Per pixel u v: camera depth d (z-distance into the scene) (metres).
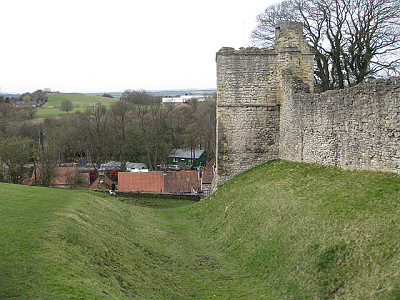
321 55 30.69
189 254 14.95
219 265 13.45
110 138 60.91
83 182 47.94
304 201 14.27
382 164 13.62
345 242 10.32
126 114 68.06
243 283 11.67
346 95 15.78
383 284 8.18
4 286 8.08
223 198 21.31
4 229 11.60
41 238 11.02
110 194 30.88
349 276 9.25
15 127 66.00
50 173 42.41
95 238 12.80
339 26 30.03
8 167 45.06
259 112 23.66
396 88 12.75
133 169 57.69
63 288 8.37
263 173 21.23
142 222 19.11
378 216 10.58
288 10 34.09
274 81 23.42
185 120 78.69
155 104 66.69
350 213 11.59
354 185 13.62
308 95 19.17
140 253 13.59
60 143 60.38
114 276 10.50
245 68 23.44
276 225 13.89
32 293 7.93
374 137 14.01
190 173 40.53
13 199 16.70
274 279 11.23
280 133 23.45
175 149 71.06
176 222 20.94
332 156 17.12
